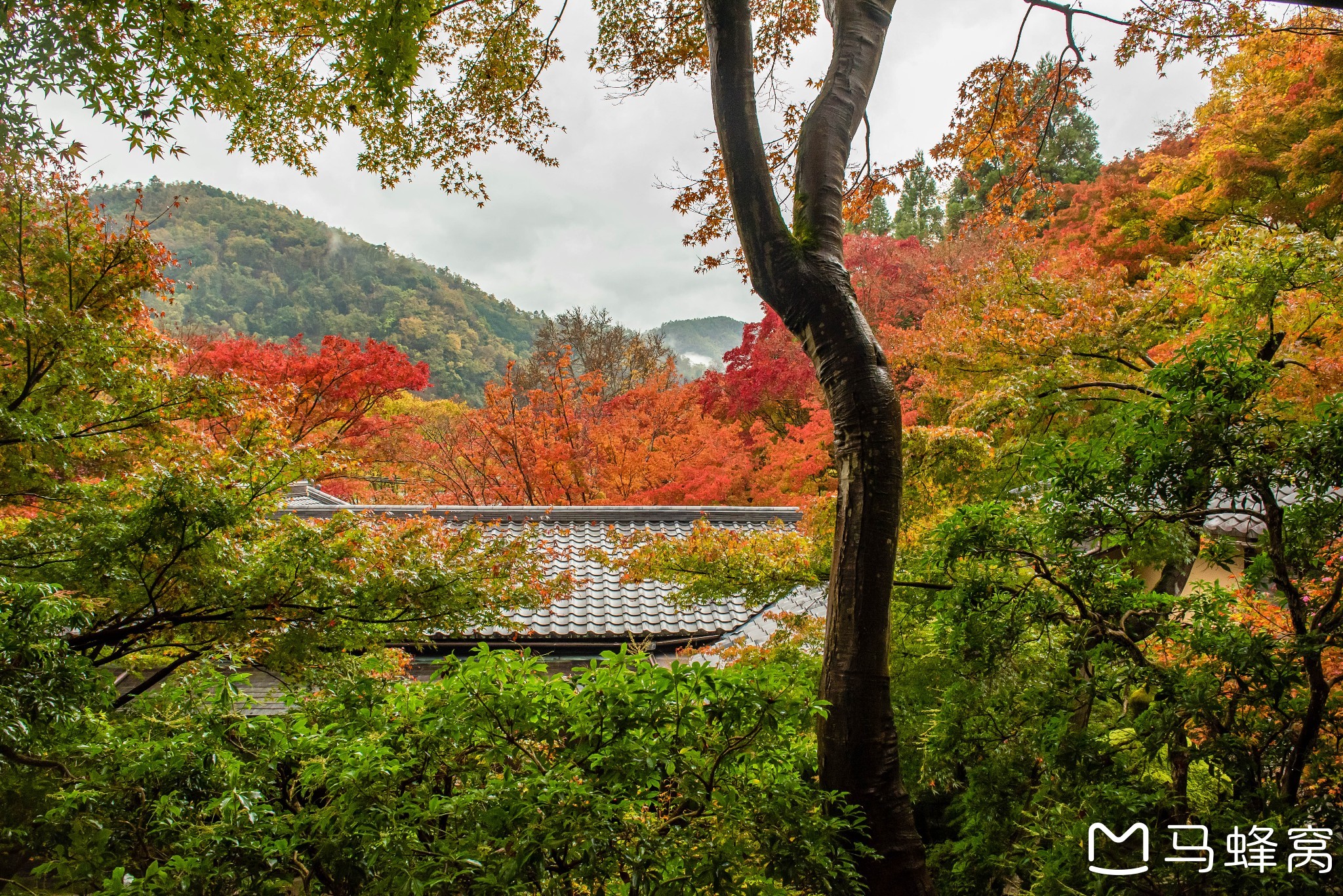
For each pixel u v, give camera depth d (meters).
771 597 5.29
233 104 4.00
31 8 2.92
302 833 2.84
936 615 4.29
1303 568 3.29
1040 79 6.62
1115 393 6.52
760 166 3.81
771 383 18.81
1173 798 3.07
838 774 3.25
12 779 3.30
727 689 3.08
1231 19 5.47
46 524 4.01
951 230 27.28
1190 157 13.94
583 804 2.65
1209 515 3.26
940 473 5.31
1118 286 6.91
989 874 3.96
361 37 3.47
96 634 4.02
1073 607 3.67
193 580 3.93
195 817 2.76
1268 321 5.28
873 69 4.30
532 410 16.53
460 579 4.24
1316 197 11.14
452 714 2.97
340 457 4.57
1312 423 3.10
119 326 4.89
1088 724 3.79
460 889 2.76
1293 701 3.16
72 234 4.73
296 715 3.38
